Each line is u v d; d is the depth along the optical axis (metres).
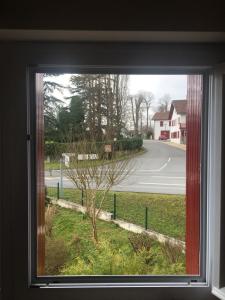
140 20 1.59
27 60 1.79
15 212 1.81
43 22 1.58
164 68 1.87
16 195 1.81
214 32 1.61
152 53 1.81
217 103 1.77
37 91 1.87
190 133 1.93
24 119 1.80
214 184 1.81
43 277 1.89
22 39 1.74
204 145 1.91
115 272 1.93
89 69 1.87
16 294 1.81
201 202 1.93
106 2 1.58
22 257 1.81
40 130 1.89
